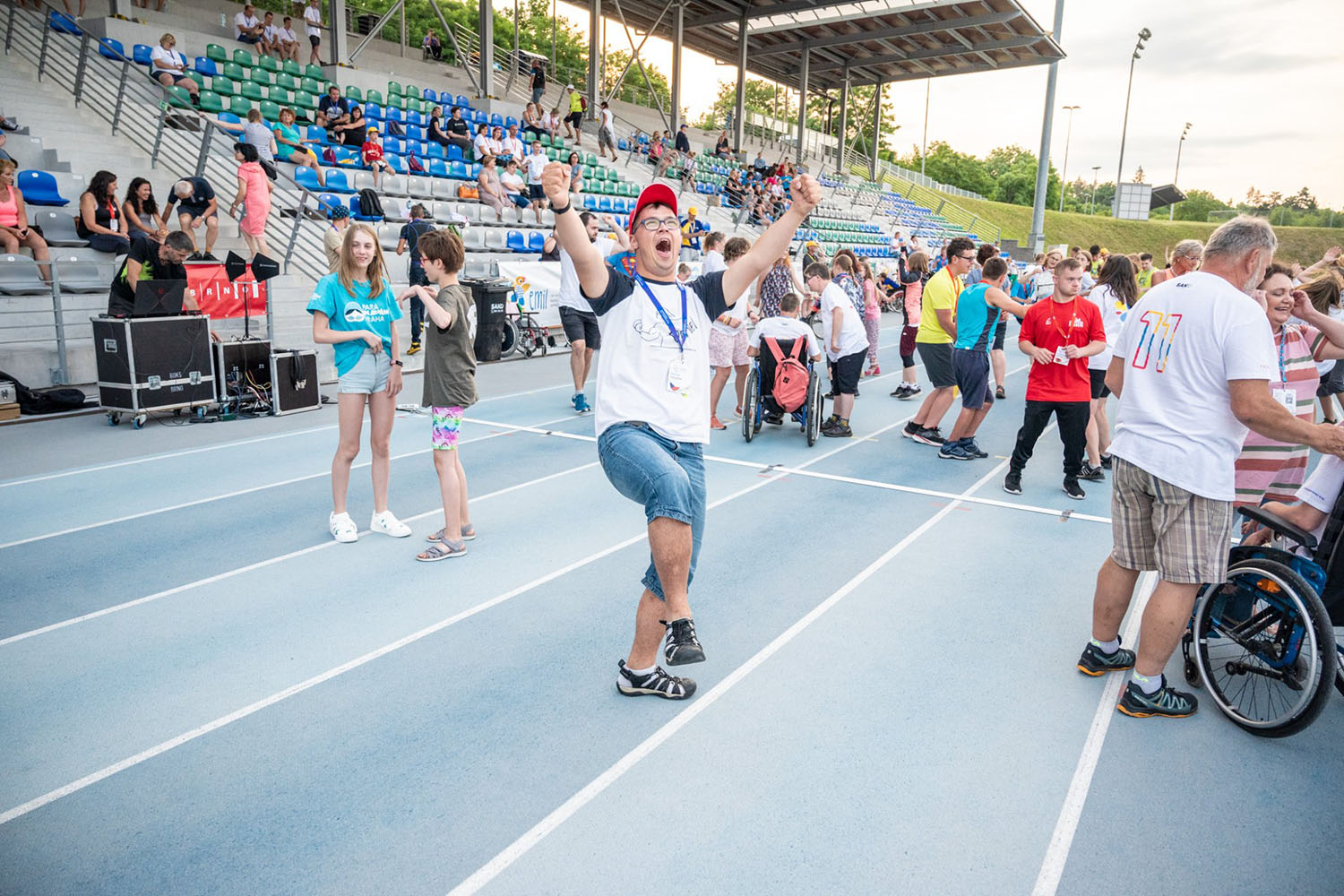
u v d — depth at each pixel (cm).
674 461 302
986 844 276
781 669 392
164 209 1258
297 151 1507
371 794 297
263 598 464
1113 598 376
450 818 285
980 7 2780
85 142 1302
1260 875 264
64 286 975
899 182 5278
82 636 416
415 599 466
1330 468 363
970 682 383
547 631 429
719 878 258
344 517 555
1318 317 442
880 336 1909
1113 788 308
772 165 3481
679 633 285
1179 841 280
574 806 292
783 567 523
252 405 927
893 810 292
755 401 860
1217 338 321
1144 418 345
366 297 523
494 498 651
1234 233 329
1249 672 355
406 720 345
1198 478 329
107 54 1403
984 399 797
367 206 1422
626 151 2709
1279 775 318
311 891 251
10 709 349
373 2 4122
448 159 1912
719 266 966
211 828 279
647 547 547
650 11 2983
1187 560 334
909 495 684
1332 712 366
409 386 1100
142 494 645
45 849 267
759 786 304
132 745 325
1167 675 401
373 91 2012
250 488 664
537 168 1880
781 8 2914
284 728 338
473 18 4862
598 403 322
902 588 493
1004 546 568
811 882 257
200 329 871
